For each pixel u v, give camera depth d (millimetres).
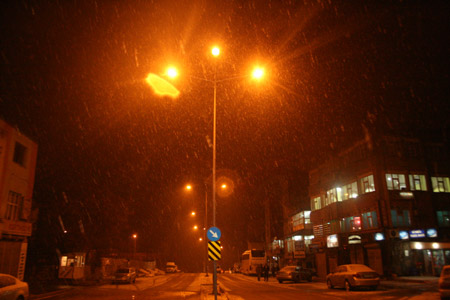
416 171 32469
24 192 26609
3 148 23703
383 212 30828
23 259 25641
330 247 38250
